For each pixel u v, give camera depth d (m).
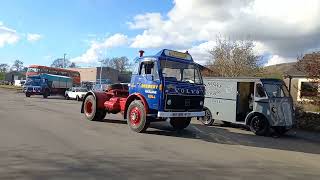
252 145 12.74
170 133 14.62
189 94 14.26
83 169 7.68
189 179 7.28
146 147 10.76
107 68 88.56
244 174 8.03
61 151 9.50
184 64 14.52
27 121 15.72
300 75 24.02
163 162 8.73
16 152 9.16
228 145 12.31
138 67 14.63
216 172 8.04
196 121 20.42
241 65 37.53
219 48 38.75
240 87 17.64
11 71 121.00
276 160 10.02
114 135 12.89
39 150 9.51
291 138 15.56
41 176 7.05
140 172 7.63
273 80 16.53
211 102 18.47
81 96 40.75
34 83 44.53
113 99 16.80
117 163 8.36
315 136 16.45
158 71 13.72
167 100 13.62
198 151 10.61
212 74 35.56
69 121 16.55
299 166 9.39
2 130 12.74
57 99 42.47
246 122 16.48
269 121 15.80
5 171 7.33
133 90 14.75
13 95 46.41
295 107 19.36
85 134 12.70
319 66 17.58
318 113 18.36
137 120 14.17
